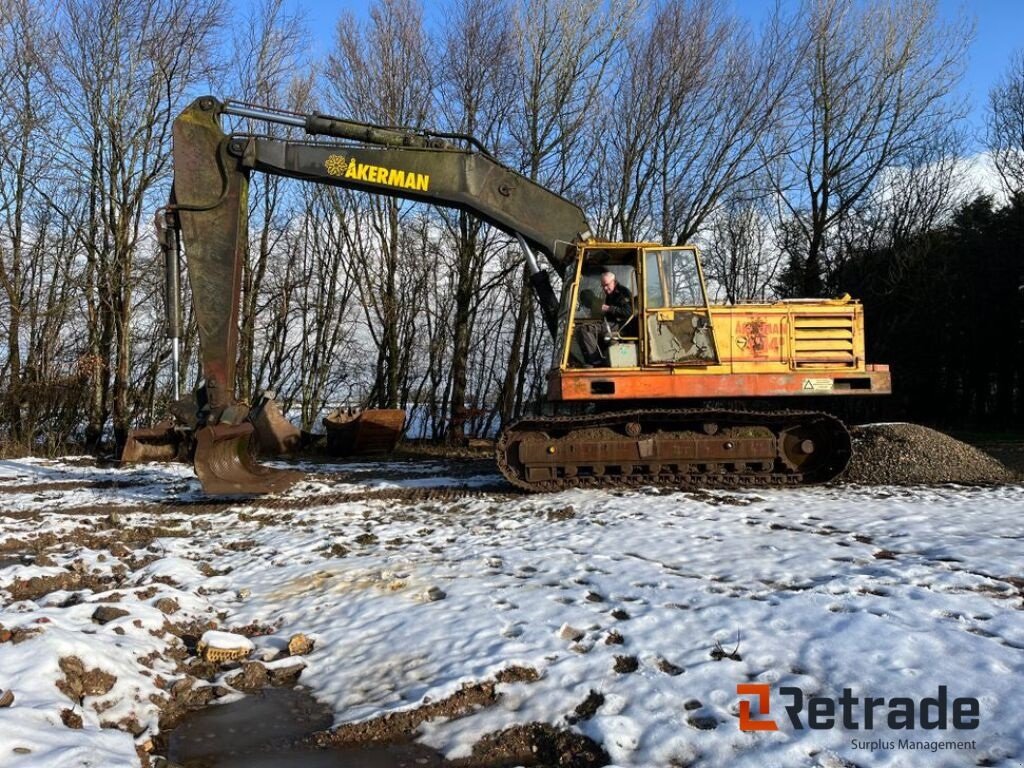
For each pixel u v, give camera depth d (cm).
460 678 420
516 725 382
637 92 2278
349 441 1938
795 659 423
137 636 487
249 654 496
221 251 977
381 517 917
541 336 2745
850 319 1026
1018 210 2661
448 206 1073
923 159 2734
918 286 2695
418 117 2334
